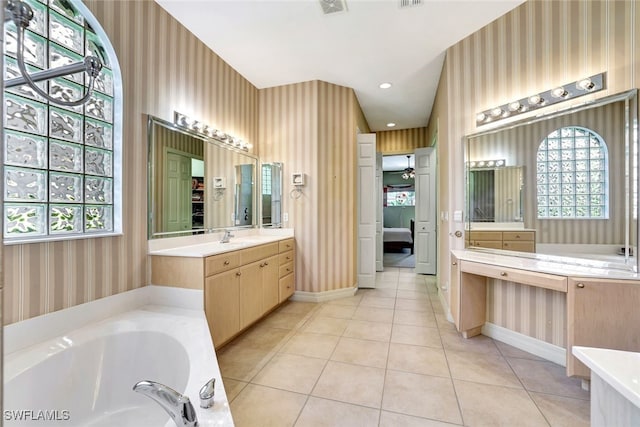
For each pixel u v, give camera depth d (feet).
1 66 1.63
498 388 6.12
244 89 11.57
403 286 14.47
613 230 6.23
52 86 5.42
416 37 9.00
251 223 11.96
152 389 3.01
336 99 12.41
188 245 8.46
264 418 5.27
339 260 12.53
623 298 5.43
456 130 9.36
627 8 6.03
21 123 5.00
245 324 8.43
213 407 3.33
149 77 7.20
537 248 7.55
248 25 8.35
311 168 11.92
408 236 25.82
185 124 8.32
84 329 5.53
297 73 11.30
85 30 5.98
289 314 10.52
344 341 8.35
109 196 6.44
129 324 5.84
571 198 6.92
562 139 7.03
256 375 6.63
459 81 9.23
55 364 4.68
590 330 5.59
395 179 33.37
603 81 6.35
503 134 8.20
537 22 7.43
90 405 4.99
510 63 7.98
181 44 8.27
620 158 6.11
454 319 8.80
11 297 4.67
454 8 7.76
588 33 6.59
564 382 6.32
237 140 10.81
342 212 12.65
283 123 12.30
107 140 6.40
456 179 9.44
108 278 6.21
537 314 7.49
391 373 6.70
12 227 4.90
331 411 5.45
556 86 7.12
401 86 12.50
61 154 5.58
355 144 13.17
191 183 8.68
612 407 2.81
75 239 5.56
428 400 5.75
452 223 9.57
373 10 7.77
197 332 5.54
